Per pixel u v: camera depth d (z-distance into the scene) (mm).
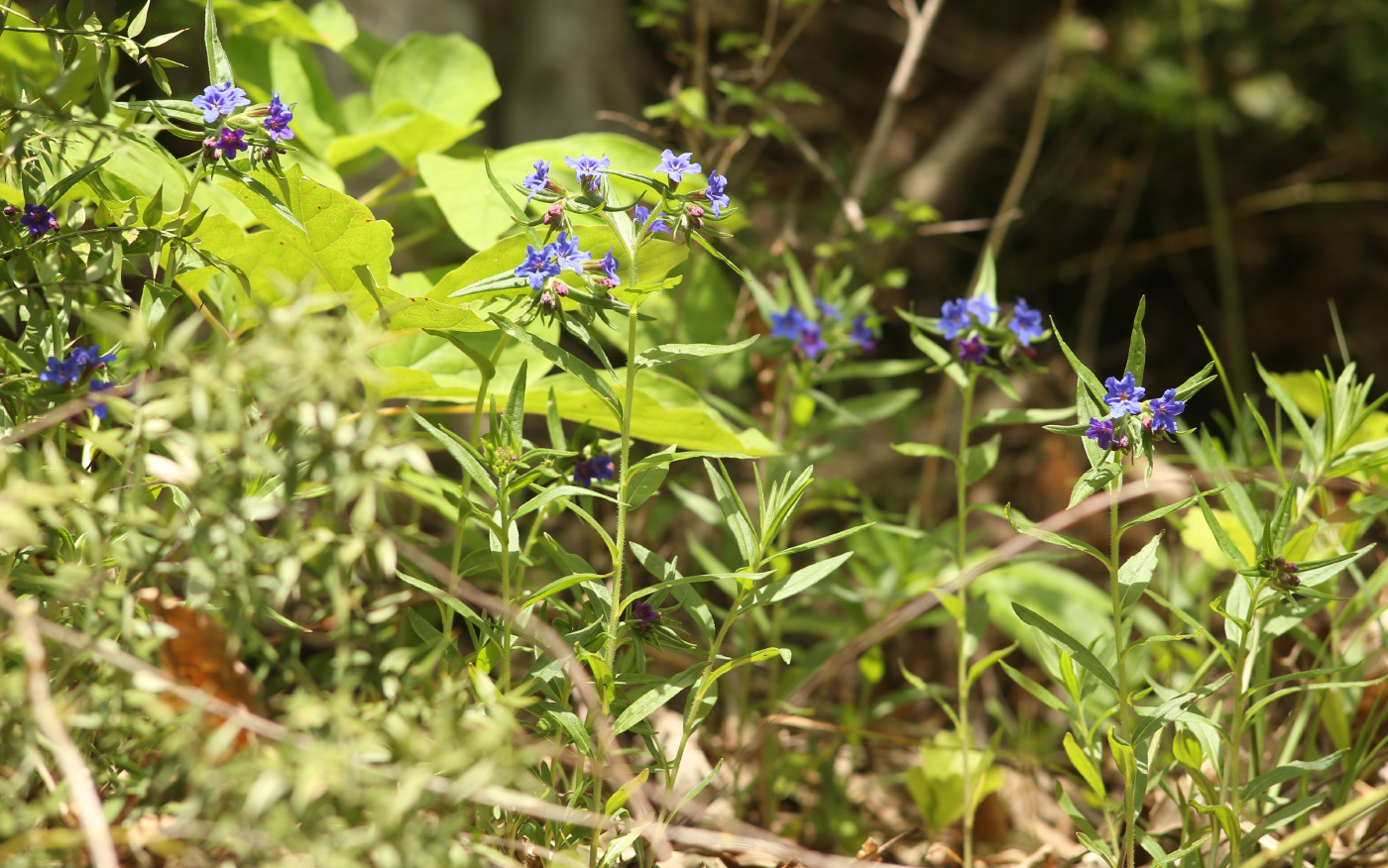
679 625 1019
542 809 914
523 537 1215
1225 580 1307
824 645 1223
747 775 1183
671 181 966
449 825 871
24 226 968
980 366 1076
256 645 914
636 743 1141
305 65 1240
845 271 1231
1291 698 1146
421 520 1262
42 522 941
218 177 1067
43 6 1229
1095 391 964
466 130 1187
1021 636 1246
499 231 1135
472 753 870
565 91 1603
